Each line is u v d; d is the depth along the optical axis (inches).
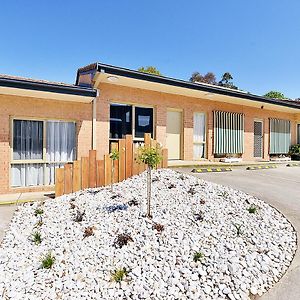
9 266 167.5
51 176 355.9
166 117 445.1
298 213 223.0
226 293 129.7
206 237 177.8
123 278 145.1
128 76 350.6
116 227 200.4
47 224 224.5
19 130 334.0
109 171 341.1
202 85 426.6
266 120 605.9
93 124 375.6
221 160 514.6
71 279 149.2
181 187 287.9
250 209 221.8
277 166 518.6
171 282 137.8
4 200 292.0
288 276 142.9
